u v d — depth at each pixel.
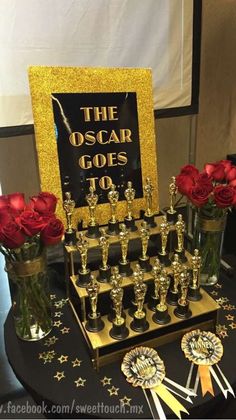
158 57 1.23
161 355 0.73
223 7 1.33
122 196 0.99
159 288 0.75
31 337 0.79
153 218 0.93
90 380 0.68
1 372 0.76
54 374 0.70
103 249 0.79
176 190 0.92
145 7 1.16
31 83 0.87
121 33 1.16
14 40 1.05
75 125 0.92
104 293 0.78
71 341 0.79
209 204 0.85
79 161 0.93
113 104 0.95
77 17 1.09
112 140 0.96
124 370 0.69
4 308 0.99
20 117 1.14
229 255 1.17
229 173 0.86
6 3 1.01
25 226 0.67
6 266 0.74
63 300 0.92
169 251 0.91
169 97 1.30
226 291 0.94
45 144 0.90
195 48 1.28
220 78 1.44
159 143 1.47
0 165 1.26
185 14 1.22
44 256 0.75
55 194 0.92
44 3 1.04
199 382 0.67
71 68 0.90
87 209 0.95
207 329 0.80
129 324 0.74
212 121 1.51
